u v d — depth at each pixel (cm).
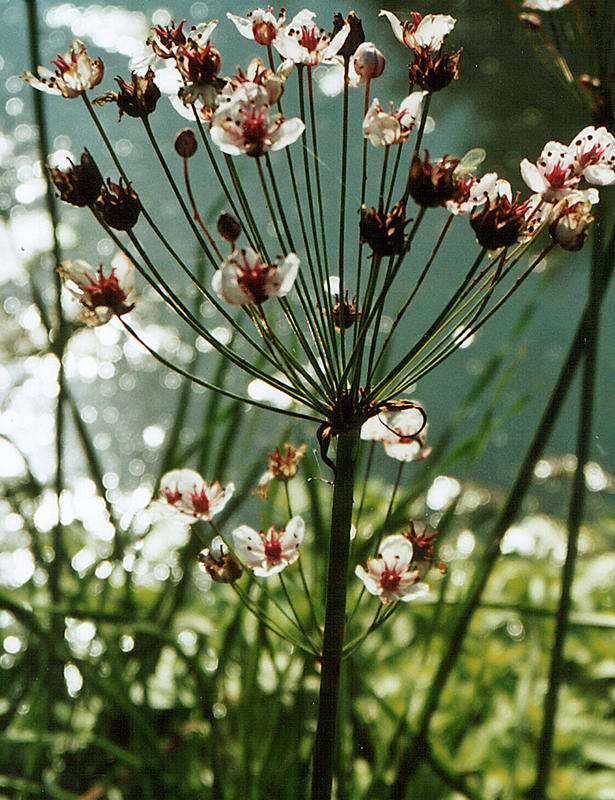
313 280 80
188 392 108
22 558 132
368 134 78
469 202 79
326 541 101
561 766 107
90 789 103
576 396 299
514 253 80
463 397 298
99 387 271
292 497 133
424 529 81
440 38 80
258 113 78
